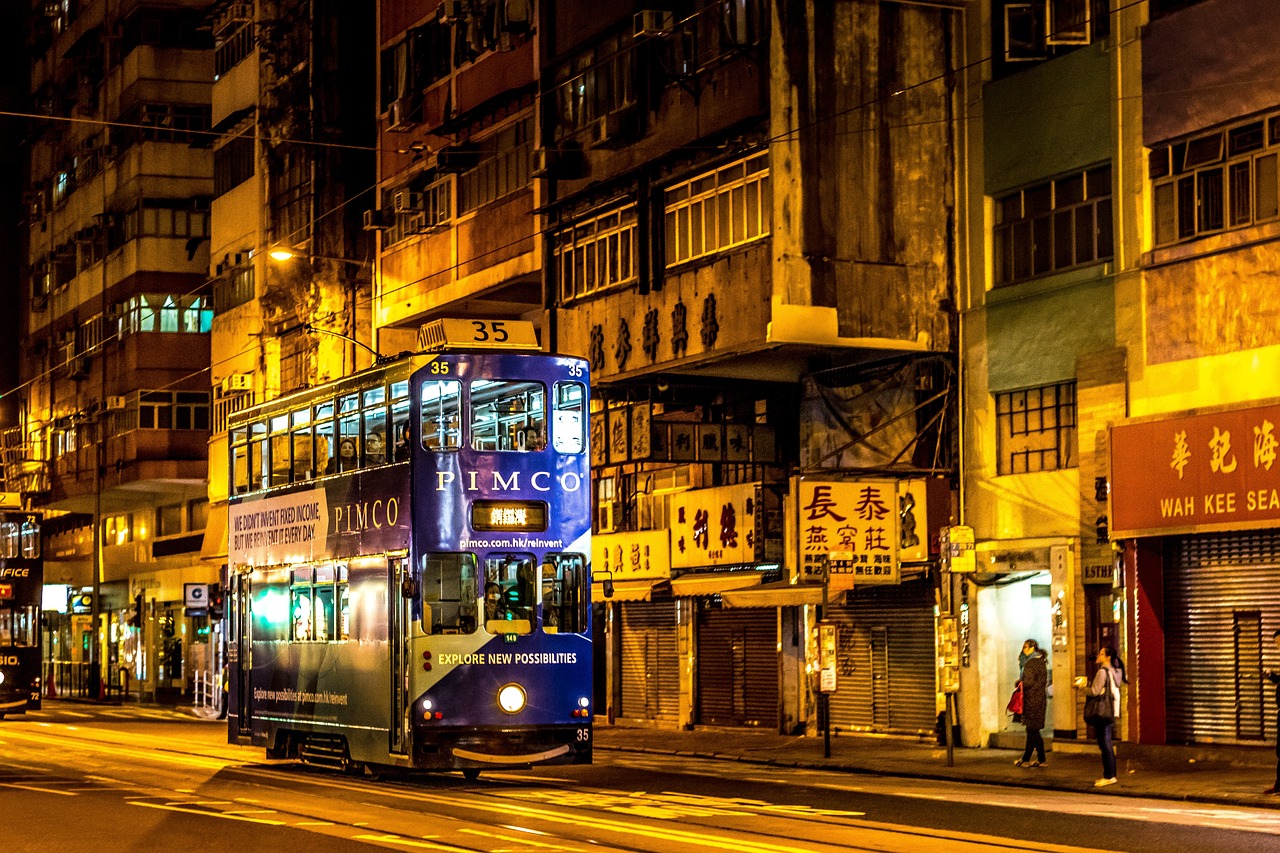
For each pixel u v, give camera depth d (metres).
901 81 30.64
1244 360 24.73
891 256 30.34
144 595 65.69
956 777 24.36
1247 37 24.89
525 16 38.03
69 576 75.94
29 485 71.44
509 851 15.53
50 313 71.56
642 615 39.06
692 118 32.09
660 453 32.25
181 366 59.75
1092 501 27.23
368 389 24.00
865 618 32.22
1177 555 25.88
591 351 35.41
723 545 34.09
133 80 61.44
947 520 29.45
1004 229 29.94
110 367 62.34
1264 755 24.03
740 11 30.67
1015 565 28.86
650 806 19.92
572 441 23.31
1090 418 27.31
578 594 23.06
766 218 30.09
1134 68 26.94
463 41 41.09
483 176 40.16
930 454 30.78
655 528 37.94
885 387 30.91
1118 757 25.94
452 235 41.53
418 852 15.57
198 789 22.67
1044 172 28.78
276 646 26.91
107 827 17.91
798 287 29.67
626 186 34.31
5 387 79.50
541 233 37.34
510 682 22.52
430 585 22.36
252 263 55.88
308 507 25.88
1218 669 25.12
